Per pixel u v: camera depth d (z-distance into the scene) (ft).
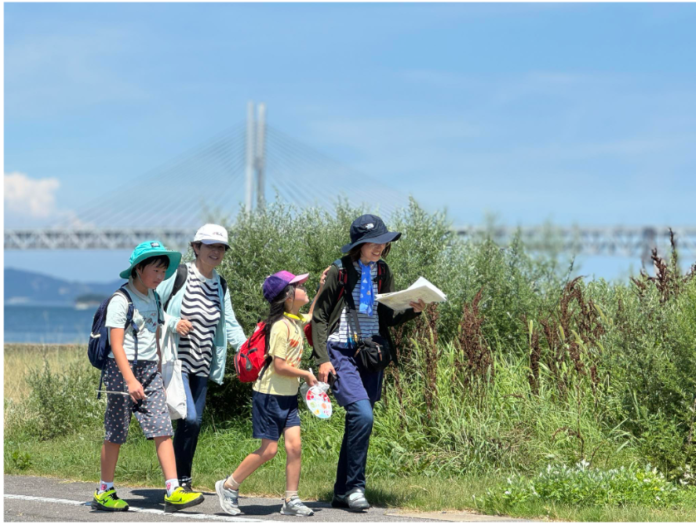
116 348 44.09
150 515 43.09
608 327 60.80
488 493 46.65
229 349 68.33
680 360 55.01
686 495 47.70
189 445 48.85
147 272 45.16
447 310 72.23
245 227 73.41
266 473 54.65
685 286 58.75
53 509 44.83
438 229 76.33
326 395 44.65
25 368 92.43
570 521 42.14
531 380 63.10
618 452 53.98
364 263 47.11
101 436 72.23
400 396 60.85
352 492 45.06
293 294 44.98
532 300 75.10
